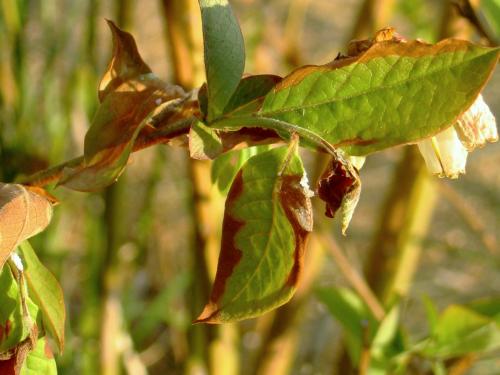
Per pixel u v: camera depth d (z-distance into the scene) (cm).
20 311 23
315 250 47
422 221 50
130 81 24
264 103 22
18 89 42
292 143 21
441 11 47
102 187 22
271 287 21
